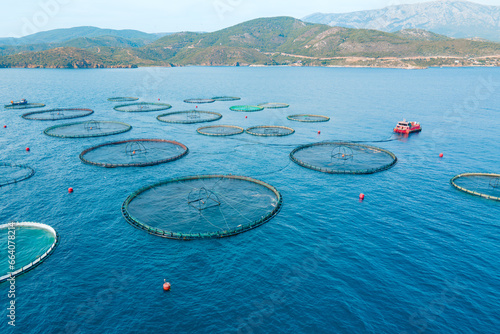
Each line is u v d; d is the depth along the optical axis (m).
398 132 158.50
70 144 132.50
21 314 46.00
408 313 47.03
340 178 99.81
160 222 71.00
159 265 57.00
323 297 49.91
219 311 47.06
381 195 87.56
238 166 109.88
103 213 75.44
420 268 56.88
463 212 77.75
